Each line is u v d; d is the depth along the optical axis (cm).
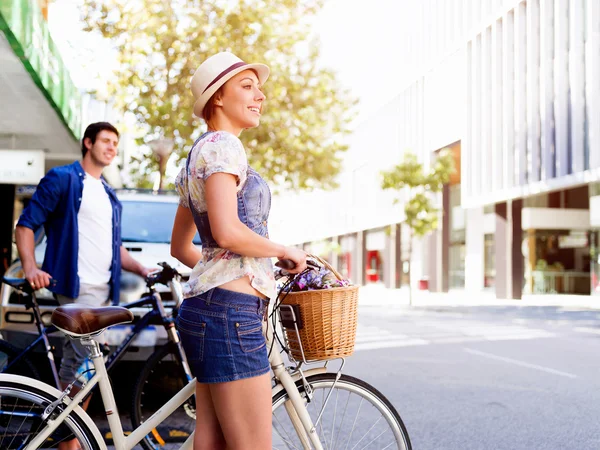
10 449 298
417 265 4612
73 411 302
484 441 535
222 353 254
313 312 278
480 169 3706
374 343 1282
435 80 4303
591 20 2817
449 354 1100
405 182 2980
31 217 443
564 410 651
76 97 1178
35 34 804
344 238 6719
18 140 1300
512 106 3438
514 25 3416
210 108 271
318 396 323
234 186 250
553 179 3077
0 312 571
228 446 262
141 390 447
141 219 708
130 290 561
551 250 3588
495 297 3484
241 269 256
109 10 1706
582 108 2895
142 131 1902
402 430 325
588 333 1509
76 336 305
